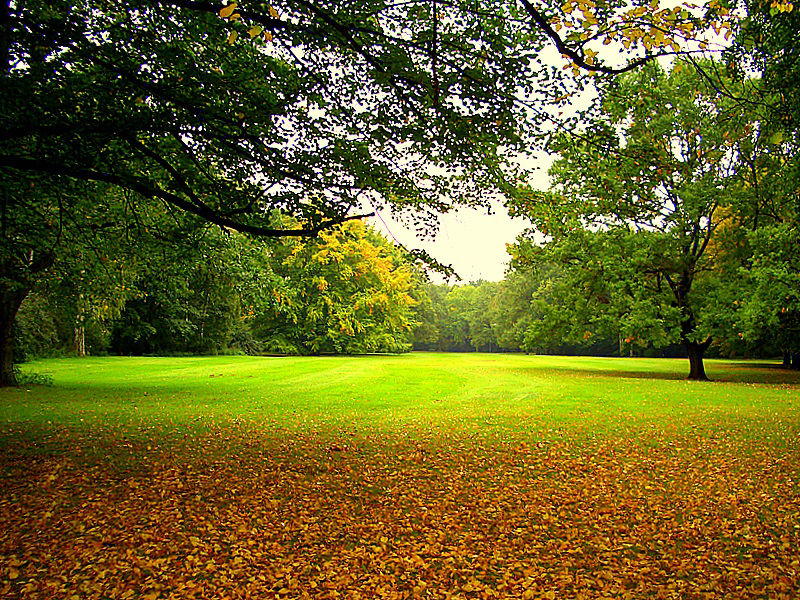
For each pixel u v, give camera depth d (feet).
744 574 13.06
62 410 38.40
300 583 12.46
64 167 19.81
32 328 83.41
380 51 19.35
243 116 22.03
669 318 71.20
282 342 147.02
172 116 20.83
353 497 18.95
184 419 35.14
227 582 12.41
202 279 53.06
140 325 120.78
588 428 32.65
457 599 11.81
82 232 35.04
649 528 16.20
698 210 69.72
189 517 16.53
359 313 151.02
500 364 109.19
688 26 15.38
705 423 34.04
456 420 35.83
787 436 29.40
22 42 19.11
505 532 15.87
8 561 13.19
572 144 21.95
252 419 35.70
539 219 26.84
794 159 26.68
